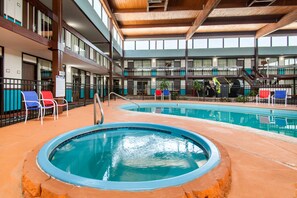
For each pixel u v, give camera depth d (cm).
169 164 239
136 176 211
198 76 1859
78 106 823
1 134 307
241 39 1891
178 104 1102
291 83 1855
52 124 399
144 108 1027
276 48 1816
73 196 117
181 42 1973
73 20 966
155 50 1989
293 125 532
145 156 269
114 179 204
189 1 1069
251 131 348
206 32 1630
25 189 140
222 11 1188
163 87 1783
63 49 618
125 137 363
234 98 1312
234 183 156
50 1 731
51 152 242
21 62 633
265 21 1283
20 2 567
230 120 636
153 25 1417
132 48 2031
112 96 1426
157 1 982
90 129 346
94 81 1547
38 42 512
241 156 220
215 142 259
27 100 425
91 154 279
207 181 137
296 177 167
